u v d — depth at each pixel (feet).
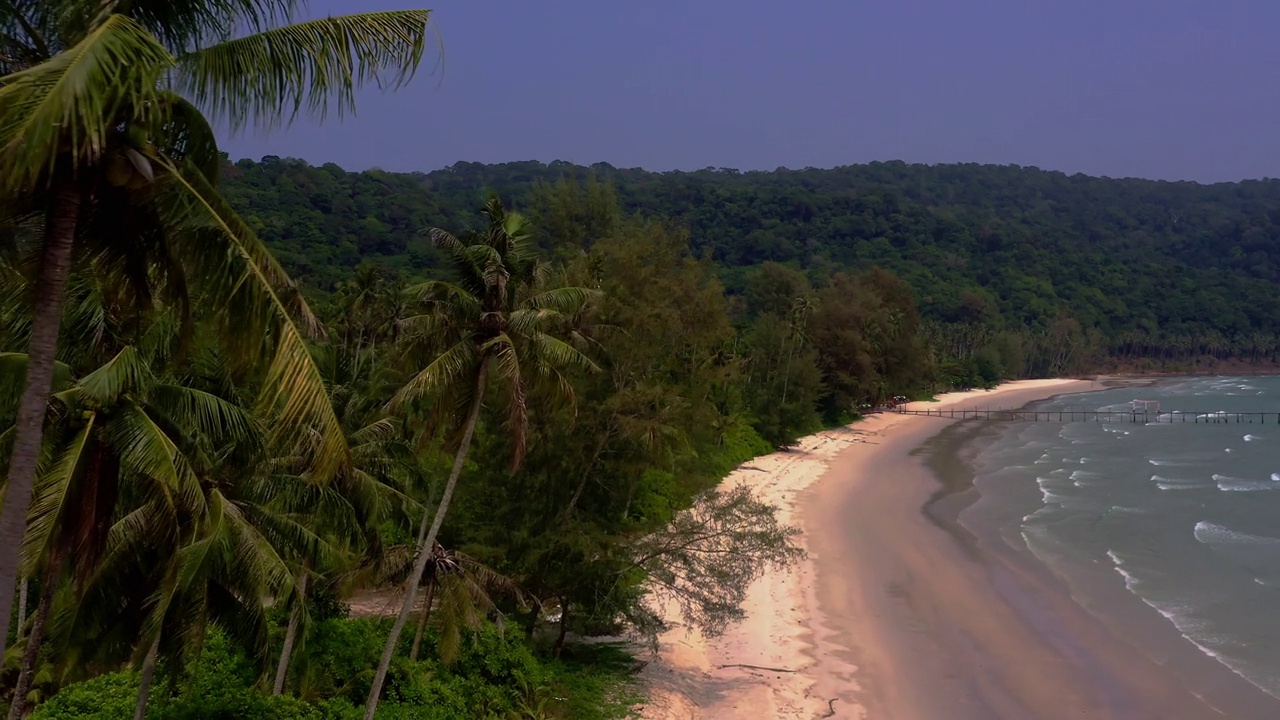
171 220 26.76
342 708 57.11
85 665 45.50
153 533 42.65
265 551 43.57
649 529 78.13
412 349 56.03
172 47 27.12
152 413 38.29
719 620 75.20
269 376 27.14
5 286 31.30
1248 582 108.06
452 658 59.41
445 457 78.38
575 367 76.43
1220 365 585.63
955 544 126.72
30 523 33.06
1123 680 77.71
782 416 220.43
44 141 20.94
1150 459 218.59
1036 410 351.25
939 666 80.28
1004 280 607.37
